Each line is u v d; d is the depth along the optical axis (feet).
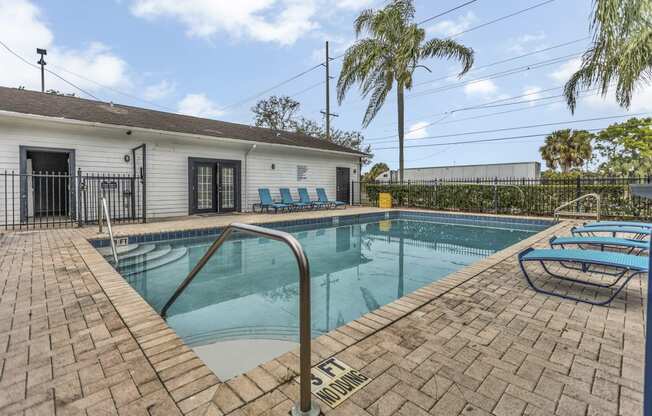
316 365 6.13
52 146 26.71
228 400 5.14
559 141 86.89
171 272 16.74
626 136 74.33
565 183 33.78
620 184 31.24
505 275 12.14
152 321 7.94
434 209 43.01
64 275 11.89
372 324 7.82
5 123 24.79
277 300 12.94
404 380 5.66
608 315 8.45
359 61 45.47
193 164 34.68
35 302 9.24
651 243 3.18
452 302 9.36
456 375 5.80
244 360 8.20
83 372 5.84
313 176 46.91
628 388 5.41
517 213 36.65
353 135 95.66
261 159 40.63
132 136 30.50
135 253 20.16
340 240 26.25
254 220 29.60
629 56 16.47
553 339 7.13
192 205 34.53
